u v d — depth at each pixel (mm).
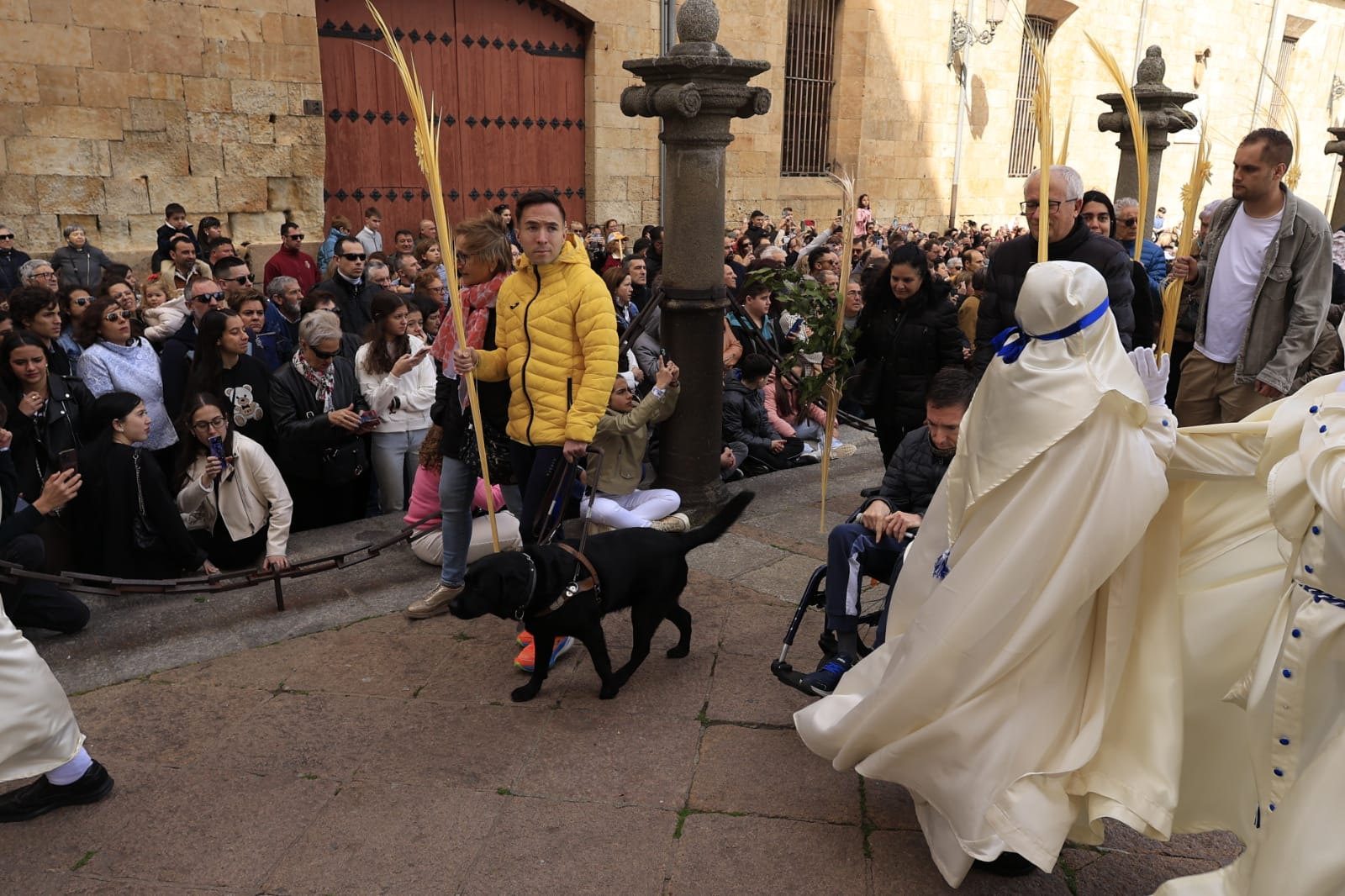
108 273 6258
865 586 4352
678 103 4664
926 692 2340
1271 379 4469
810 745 2719
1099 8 22156
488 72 13711
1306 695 1986
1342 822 1801
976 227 20547
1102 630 2322
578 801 2934
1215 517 2453
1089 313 2191
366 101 12789
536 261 3604
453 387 4008
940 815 2471
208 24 10680
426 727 3324
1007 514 2268
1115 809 2219
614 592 3402
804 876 2615
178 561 4367
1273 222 4523
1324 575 1949
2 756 2598
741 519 5363
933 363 5227
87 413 4352
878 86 18422
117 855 2697
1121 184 9641
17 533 3895
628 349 5422
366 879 2607
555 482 3758
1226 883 2146
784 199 17578
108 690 3547
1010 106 21375
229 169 11164
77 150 10156
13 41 9625
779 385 6785
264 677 3652
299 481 5352
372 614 4176
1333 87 28688
